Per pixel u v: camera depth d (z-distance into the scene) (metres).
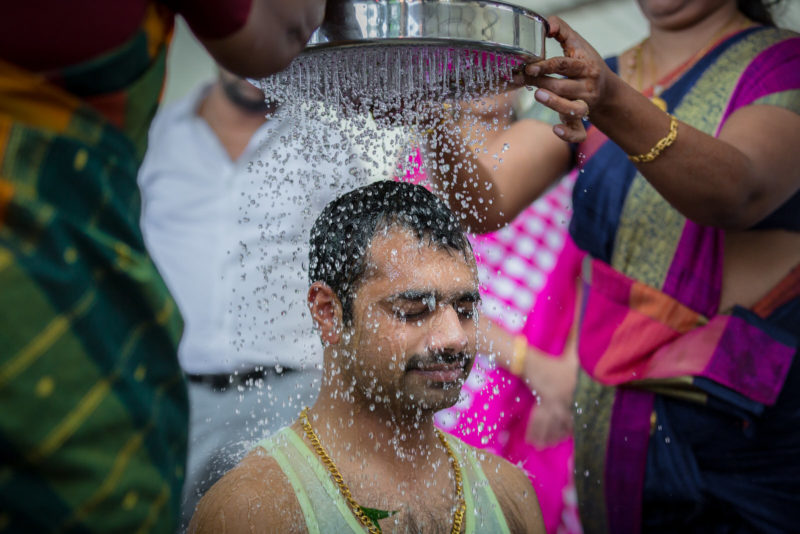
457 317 1.25
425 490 1.31
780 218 1.66
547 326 2.30
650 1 1.79
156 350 0.89
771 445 1.64
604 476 1.74
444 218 1.28
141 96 0.89
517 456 2.21
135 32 0.85
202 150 2.53
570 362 2.21
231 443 1.99
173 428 0.91
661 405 1.70
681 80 1.75
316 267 1.31
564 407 2.18
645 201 1.73
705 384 1.62
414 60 1.20
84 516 0.81
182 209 2.49
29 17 0.79
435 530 1.30
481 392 1.90
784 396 1.63
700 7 1.76
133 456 0.85
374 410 1.27
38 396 0.77
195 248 2.46
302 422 1.33
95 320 0.81
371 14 1.12
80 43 0.81
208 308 2.36
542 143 1.80
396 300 1.22
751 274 1.68
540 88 1.29
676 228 1.71
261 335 1.84
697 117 1.69
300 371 1.86
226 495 1.23
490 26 1.14
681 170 1.44
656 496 1.70
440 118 1.40
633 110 1.39
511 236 2.54
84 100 0.84
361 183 1.43
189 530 1.25
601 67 1.31
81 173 0.82
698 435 1.67
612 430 1.73
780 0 1.90
